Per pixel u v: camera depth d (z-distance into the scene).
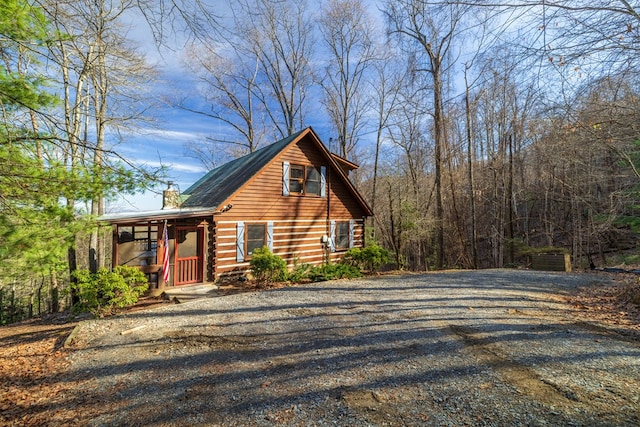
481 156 22.94
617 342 4.62
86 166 5.63
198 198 13.25
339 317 6.39
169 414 3.28
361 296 8.18
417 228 16.80
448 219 20.05
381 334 5.32
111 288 7.19
